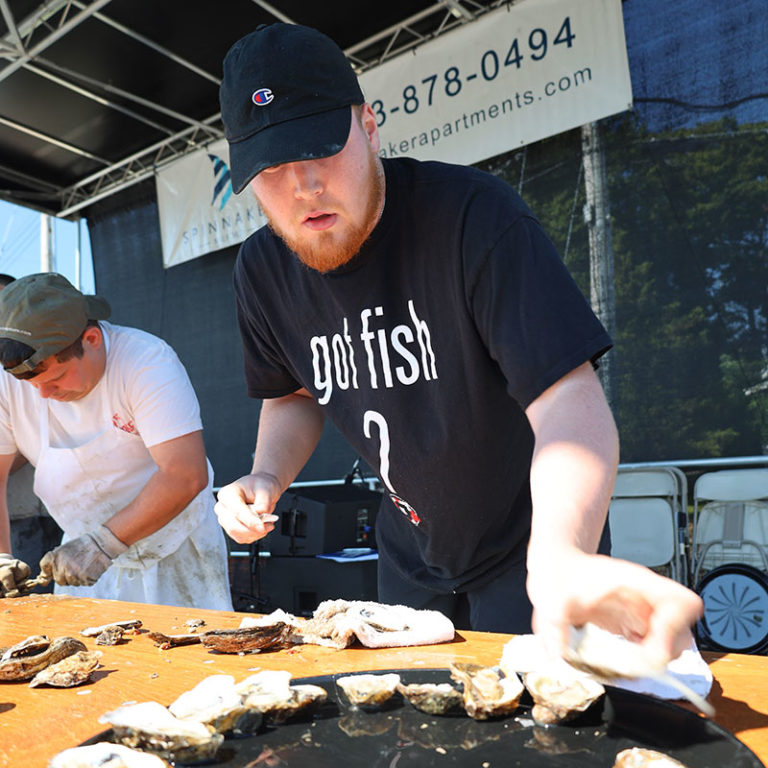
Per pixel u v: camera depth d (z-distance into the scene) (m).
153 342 1.71
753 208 3.34
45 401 1.73
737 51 3.37
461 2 3.98
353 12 3.98
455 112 3.97
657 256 3.59
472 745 0.53
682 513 3.38
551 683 0.59
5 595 1.38
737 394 3.36
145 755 0.51
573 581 0.46
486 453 1.02
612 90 3.49
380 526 1.33
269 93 0.82
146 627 1.02
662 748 0.50
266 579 3.58
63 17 3.79
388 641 0.83
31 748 0.60
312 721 0.59
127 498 1.75
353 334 1.06
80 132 5.04
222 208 5.02
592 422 0.69
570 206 3.85
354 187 0.88
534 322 0.79
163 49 4.12
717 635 2.96
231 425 5.18
